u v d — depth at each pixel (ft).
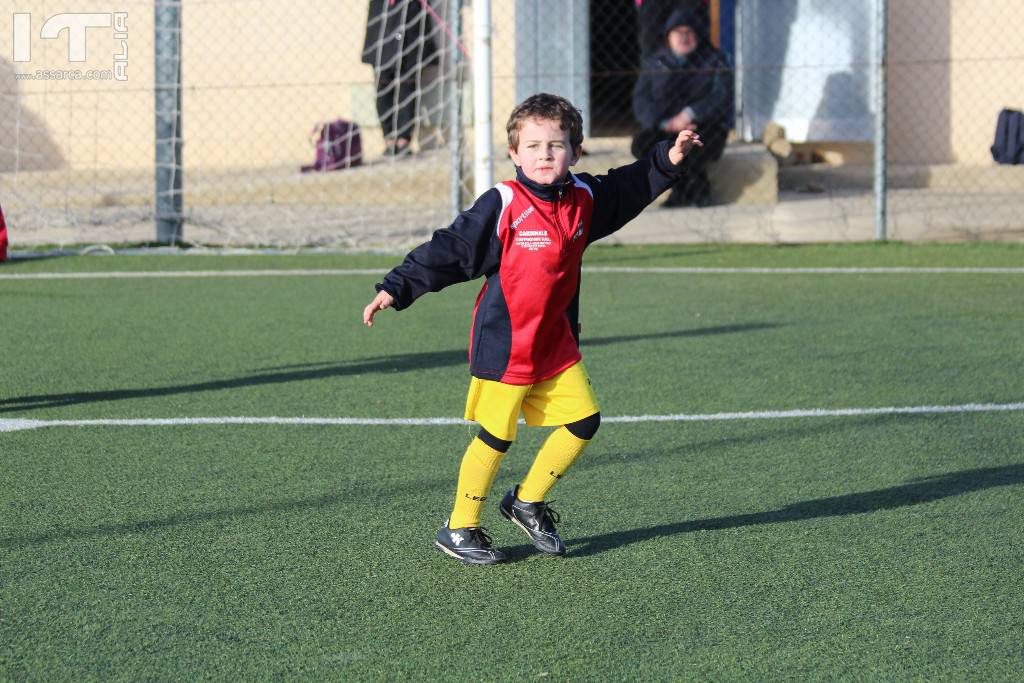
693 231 107.45
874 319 72.43
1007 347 64.75
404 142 132.36
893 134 139.13
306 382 58.08
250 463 45.55
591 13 158.61
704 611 32.50
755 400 54.34
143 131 137.39
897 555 36.24
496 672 29.17
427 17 131.44
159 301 79.20
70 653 30.12
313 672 29.17
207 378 58.90
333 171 128.06
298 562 36.04
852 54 130.00
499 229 33.27
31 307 77.10
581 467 45.03
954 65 137.08
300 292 82.58
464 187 104.12
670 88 115.65
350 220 114.01
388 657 29.96
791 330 69.41
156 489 42.57
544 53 129.59
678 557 36.32
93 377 59.06
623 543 37.50
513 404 34.58
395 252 99.30
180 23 105.70
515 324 34.06
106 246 101.24
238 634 31.19
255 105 138.92
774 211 117.80
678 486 42.83
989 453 46.29
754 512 40.11
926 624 31.58
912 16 137.08
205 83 138.31
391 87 131.85
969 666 29.32
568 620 32.04
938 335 67.82
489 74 91.76
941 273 87.97
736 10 138.92
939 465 44.88
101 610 32.60
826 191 130.62
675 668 29.32
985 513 39.75
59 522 39.29
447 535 36.01
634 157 119.96
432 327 70.85
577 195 33.94
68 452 46.85
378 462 45.73
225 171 135.13
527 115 32.99
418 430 50.01
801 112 132.67
